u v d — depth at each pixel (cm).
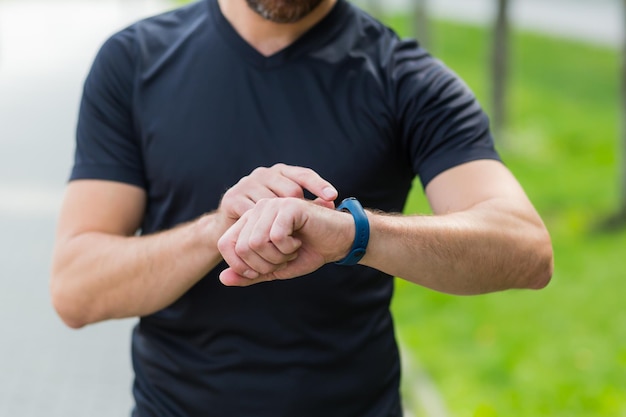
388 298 253
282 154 245
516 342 670
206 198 247
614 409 560
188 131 247
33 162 1253
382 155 246
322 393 244
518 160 1247
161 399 253
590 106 1586
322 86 247
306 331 242
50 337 694
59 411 577
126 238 241
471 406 567
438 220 222
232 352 244
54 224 973
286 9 238
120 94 253
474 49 2022
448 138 242
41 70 2112
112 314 243
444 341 675
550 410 562
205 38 253
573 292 762
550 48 1991
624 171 941
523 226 231
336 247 208
